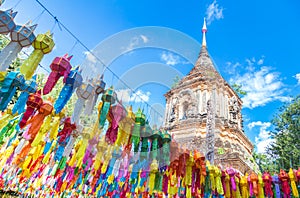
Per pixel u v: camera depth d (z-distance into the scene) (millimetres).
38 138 6406
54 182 11484
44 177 11539
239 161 20188
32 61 5008
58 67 5371
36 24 5070
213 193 10094
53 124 6773
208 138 16016
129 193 9977
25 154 7832
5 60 4770
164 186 8656
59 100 5473
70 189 12227
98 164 6883
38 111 6309
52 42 5203
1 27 4738
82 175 10336
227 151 22078
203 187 9516
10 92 5379
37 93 6234
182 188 9820
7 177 11031
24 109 5781
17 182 12039
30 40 4957
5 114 6324
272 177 9984
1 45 10633
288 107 28312
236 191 9938
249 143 26703
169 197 9125
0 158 8656
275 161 27703
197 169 9156
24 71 4914
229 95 30188
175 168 8297
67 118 7020
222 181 9984
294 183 9453
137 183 8953
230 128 24516
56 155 7250
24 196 12734
